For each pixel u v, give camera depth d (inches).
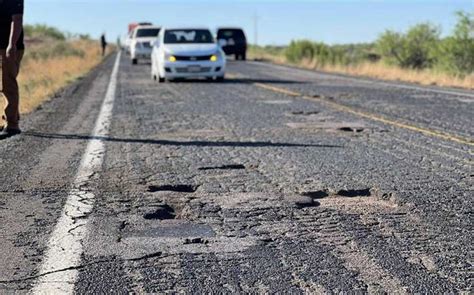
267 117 455.8
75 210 207.8
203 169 274.5
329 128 401.7
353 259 162.6
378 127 405.7
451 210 209.2
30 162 286.4
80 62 1354.6
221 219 198.1
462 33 1064.8
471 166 281.0
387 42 1334.9
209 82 824.9
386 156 305.3
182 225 191.9
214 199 222.8
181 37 860.0
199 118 450.3
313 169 273.0
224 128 401.4
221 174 264.2
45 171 267.3
